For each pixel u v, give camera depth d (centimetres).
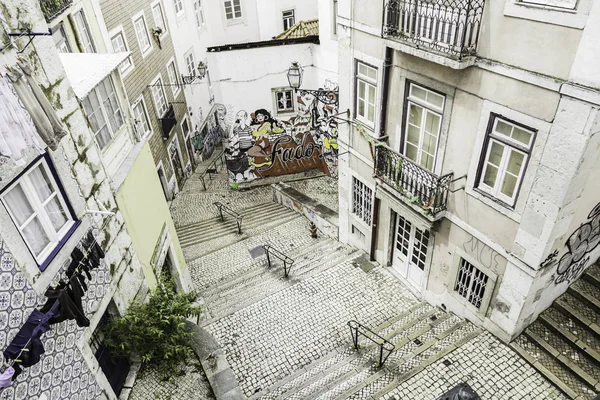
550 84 502
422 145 761
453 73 634
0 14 448
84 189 598
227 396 635
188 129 2022
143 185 833
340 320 872
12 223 438
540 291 666
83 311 562
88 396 564
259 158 1692
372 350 764
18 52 468
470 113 632
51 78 539
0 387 403
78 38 1101
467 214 705
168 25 1748
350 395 648
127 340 644
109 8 1273
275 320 892
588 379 633
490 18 549
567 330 693
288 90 1512
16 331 433
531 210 589
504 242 652
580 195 564
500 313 709
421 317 838
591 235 667
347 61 871
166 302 690
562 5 464
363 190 995
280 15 2003
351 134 952
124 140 782
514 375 660
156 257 857
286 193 1535
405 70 726
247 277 1099
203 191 1833
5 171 438
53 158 519
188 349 691
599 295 717
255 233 1366
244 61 1435
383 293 935
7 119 407
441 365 683
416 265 914
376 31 752
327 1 1256
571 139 505
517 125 571
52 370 496
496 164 626
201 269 1209
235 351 824
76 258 551
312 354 795
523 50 522
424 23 625
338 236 1210
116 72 738
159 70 1644
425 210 752
